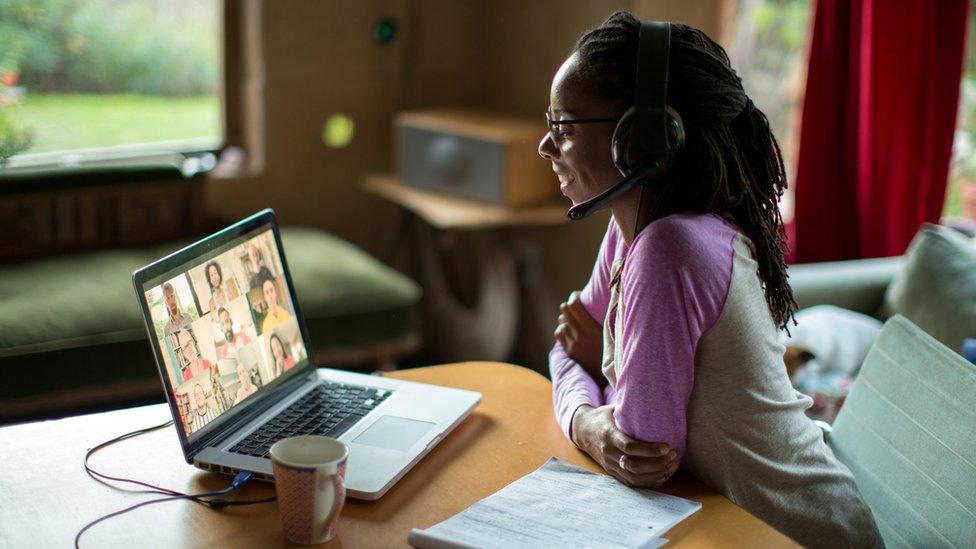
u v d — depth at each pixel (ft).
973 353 6.77
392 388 4.87
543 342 11.92
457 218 9.96
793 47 10.54
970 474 4.24
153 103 11.06
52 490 3.88
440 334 12.32
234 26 11.28
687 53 3.99
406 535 3.63
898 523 4.52
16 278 9.18
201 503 3.82
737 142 4.19
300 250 10.25
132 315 8.53
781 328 4.53
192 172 10.72
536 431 4.59
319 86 11.64
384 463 4.04
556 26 11.12
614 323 4.46
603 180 4.17
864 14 9.03
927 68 9.01
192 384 4.10
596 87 4.01
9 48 10.13
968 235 9.59
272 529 3.64
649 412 3.91
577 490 3.95
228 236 4.49
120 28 10.70
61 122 10.57
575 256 11.21
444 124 10.79
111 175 10.20
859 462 4.87
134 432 4.43
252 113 11.45
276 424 4.38
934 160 9.27
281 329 4.79
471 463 4.24
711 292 3.87
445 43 12.26
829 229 9.80
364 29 11.76
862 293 8.50
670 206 4.12
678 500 3.89
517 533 3.56
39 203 9.92
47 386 8.09
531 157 10.48
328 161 11.91
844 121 9.60
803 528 4.13
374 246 12.48
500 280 11.37
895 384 4.85
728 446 4.01
